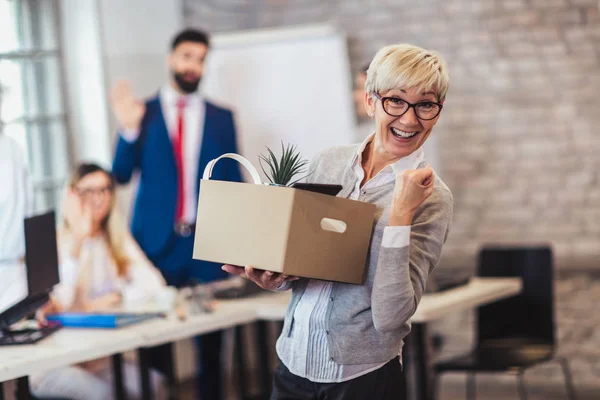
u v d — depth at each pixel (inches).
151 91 206.7
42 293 120.1
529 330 159.2
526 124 191.8
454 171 196.4
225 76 201.6
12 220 138.9
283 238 77.0
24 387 107.3
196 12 208.4
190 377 206.7
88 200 155.9
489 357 151.5
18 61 193.5
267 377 154.9
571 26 188.2
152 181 192.2
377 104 78.6
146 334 118.2
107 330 121.2
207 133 192.5
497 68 192.7
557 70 189.6
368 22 199.5
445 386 198.8
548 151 190.9
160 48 208.1
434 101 77.5
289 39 197.5
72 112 202.7
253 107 200.2
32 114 196.5
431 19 195.9
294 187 78.5
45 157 199.5
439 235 79.5
